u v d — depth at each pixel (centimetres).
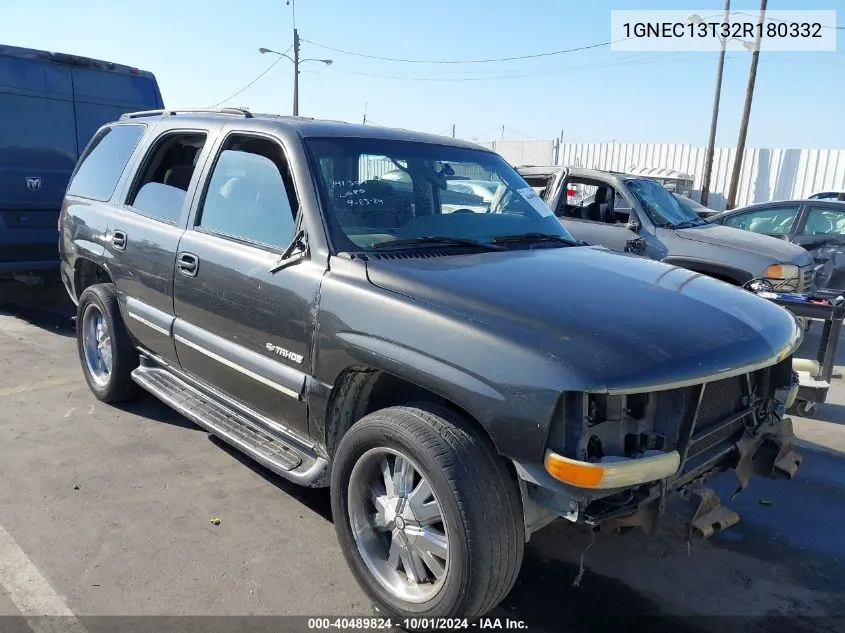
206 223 382
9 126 746
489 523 241
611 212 802
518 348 237
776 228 976
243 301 340
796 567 340
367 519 292
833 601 314
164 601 288
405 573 281
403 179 364
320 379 301
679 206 845
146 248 418
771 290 548
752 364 263
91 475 395
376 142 372
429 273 286
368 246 314
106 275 518
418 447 252
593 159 2989
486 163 423
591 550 346
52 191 786
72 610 280
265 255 335
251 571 312
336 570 317
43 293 930
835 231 925
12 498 366
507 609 297
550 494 238
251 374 341
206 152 396
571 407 228
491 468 246
